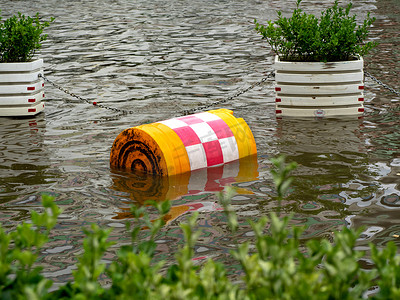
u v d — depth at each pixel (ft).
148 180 23.62
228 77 44.55
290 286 7.47
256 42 58.59
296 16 34.91
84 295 7.82
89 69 48.11
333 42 32.50
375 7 80.74
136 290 8.10
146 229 18.56
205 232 18.20
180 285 7.54
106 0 98.07
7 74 33.99
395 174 23.40
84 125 32.55
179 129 25.32
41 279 8.55
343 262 7.64
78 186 22.86
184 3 92.48
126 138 24.90
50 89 41.70
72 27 70.18
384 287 8.14
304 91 33.01
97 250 8.43
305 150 27.09
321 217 19.24
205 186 22.75
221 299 7.59
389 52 50.31
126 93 40.16
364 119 32.30
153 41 60.39
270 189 22.12
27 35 35.14
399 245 16.87
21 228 8.95
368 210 19.71
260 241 8.13
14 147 28.37
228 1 93.40
